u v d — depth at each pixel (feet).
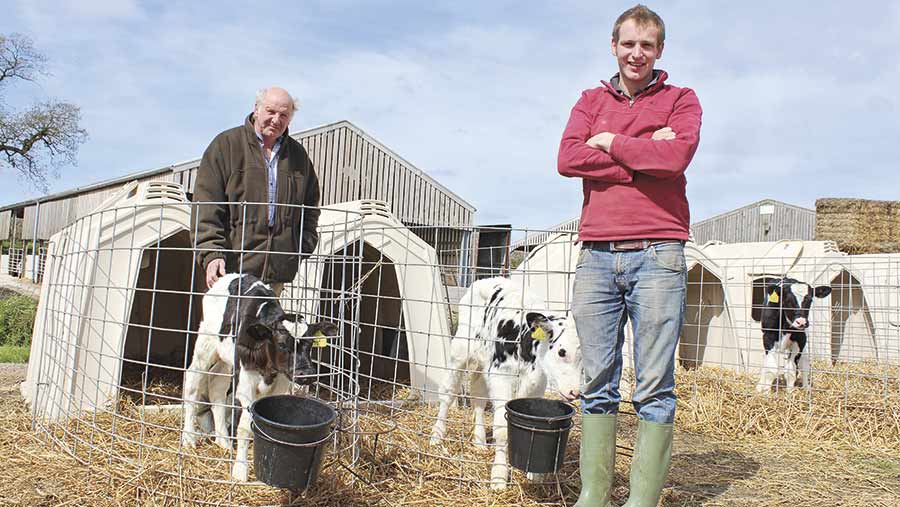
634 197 11.61
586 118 12.50
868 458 19.89
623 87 12.49
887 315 38.34
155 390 23.34
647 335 11.60
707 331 35.40
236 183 17.47
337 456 14.24
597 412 12.28
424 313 25.61
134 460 14.62
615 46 12.19
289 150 18.52
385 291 30.14
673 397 11.93
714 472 18.02
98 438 16.72
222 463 14.82
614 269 11.89
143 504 12.83
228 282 16.62
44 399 19.47
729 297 36.19
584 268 12.38
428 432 18.61
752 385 28.53
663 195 11.57
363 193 67.31
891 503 15.85
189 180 52.03
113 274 20.42
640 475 11.80
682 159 11.00
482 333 17.20
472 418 20.24
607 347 12.19
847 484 17.34
